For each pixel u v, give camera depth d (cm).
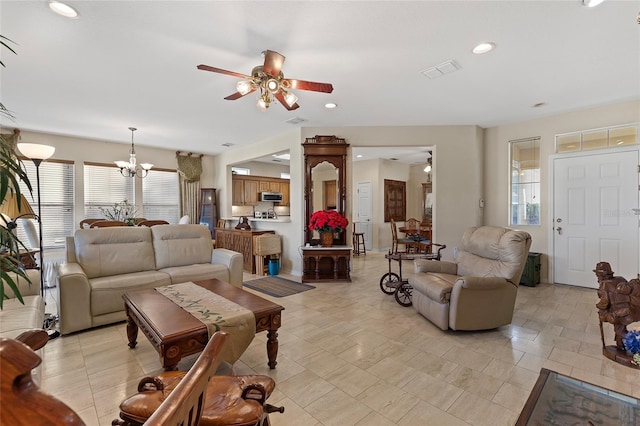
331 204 636
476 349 259
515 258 290
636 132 398
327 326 311
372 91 361
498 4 207
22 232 512
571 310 350
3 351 37
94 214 606
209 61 285
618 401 147
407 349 260
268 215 847
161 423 54
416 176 921
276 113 443
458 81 334
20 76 313
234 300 242
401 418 176
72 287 288
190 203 738
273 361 229
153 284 334
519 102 402
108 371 226
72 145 578
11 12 211
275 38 246
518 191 503
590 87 354
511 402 189
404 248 873
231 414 124
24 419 37
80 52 267
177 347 181
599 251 425
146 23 226
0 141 132
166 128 522
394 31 238
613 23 230
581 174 437
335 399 193
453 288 284
